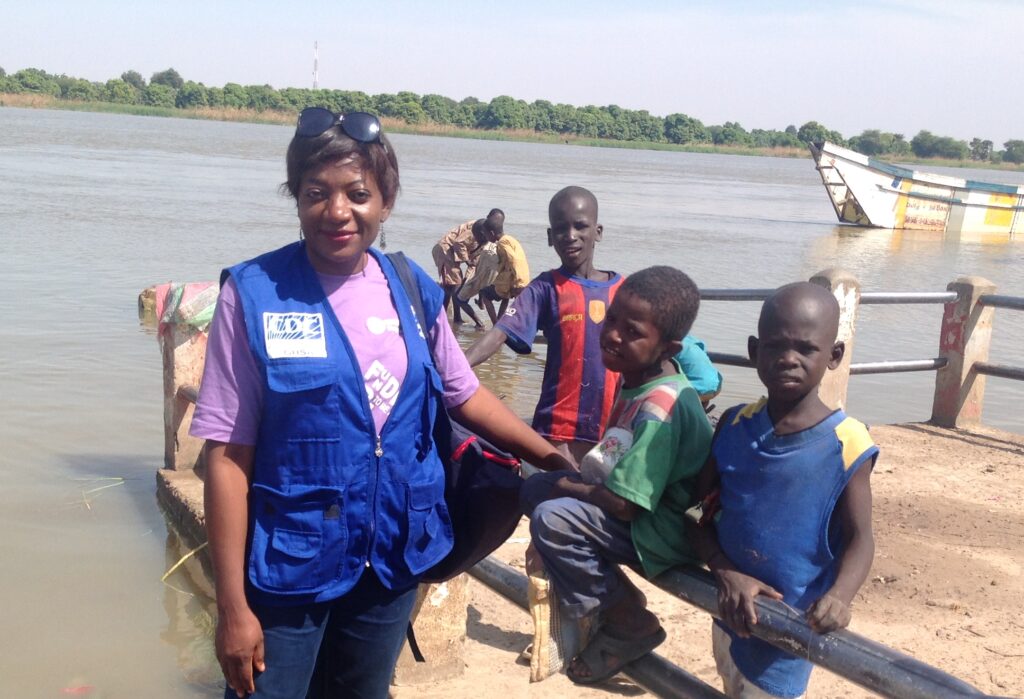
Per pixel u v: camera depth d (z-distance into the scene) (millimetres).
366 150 2529
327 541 2545
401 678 4250
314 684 2930
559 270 4652
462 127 150000
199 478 6594
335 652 2799
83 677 4508
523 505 2785
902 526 5883
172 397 6648
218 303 2543
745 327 13117
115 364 9898
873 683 2133
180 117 144000
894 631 4598
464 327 13492
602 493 2561
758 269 19969
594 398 4543
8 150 44844
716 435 2619
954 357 8156
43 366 9703
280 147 66562
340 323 2557
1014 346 13281
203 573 5629
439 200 31625
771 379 2432
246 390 2502
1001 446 7707
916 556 5402
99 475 7023
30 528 6113
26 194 26031
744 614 2373
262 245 18953
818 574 2469
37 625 4961
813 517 2434
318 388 2480
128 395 8930
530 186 41469
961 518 6023
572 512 2572
